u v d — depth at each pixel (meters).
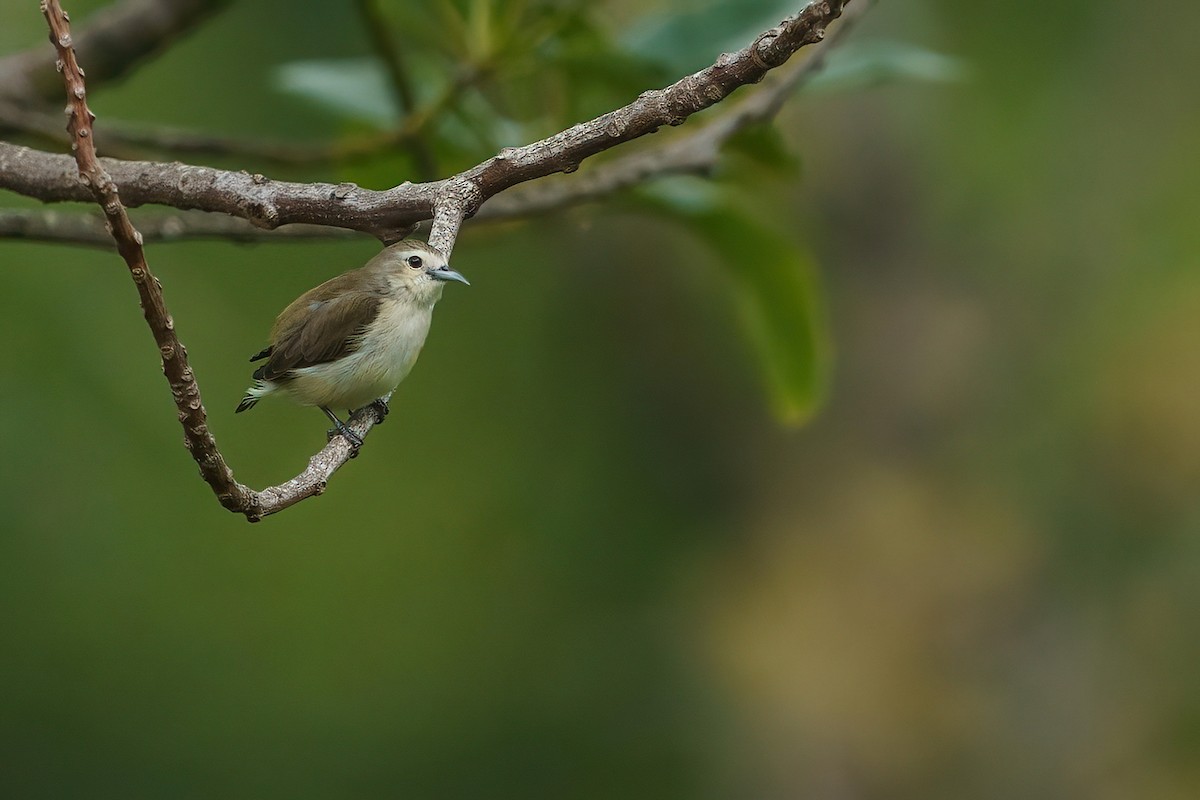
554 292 16.20
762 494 15.77
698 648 15.83
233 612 15.89
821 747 14.45
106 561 14.08
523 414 16.64
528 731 16.84
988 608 14.80
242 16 12.39
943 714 14.42
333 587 16.41
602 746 16.69
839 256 14.98
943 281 15.38
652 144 6.93
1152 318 16.03
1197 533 15.88
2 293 11.92
